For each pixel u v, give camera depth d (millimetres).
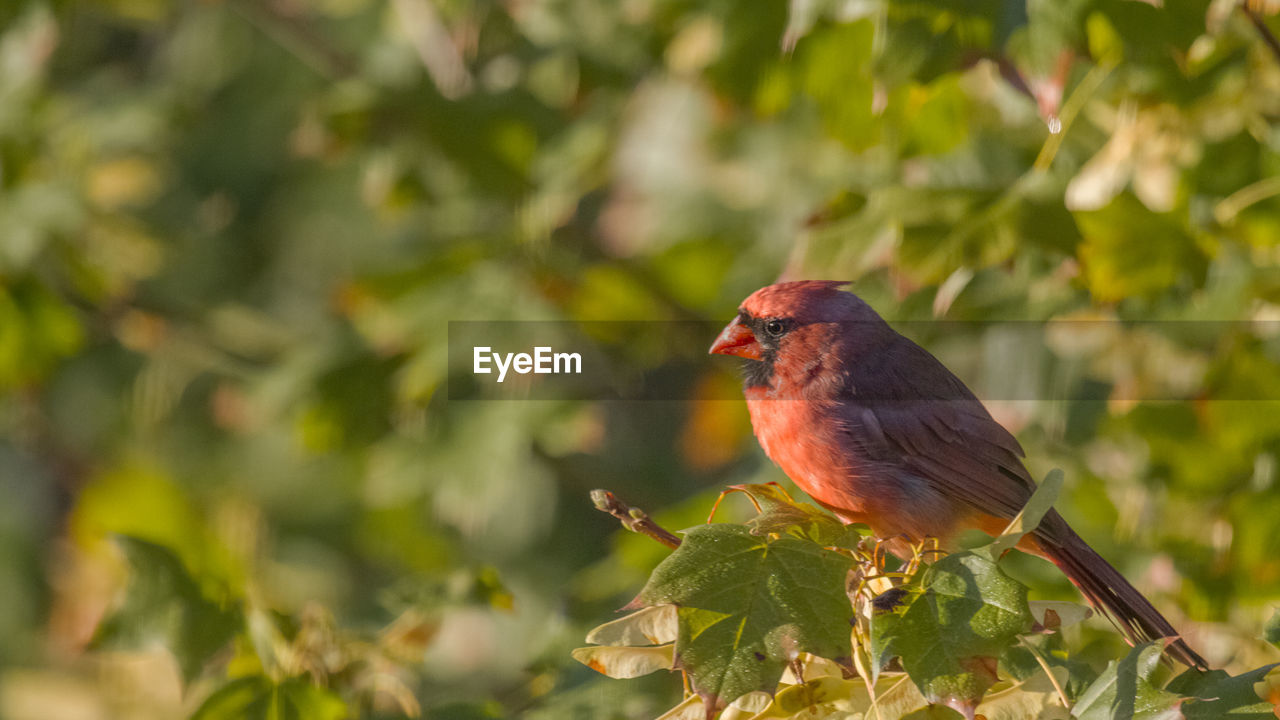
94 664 11656
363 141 8953
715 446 9586
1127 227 6004
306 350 9312
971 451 6008
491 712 5703
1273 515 5855
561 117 8891
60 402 12250
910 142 6625
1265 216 6047
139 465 11828
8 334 9773
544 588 10625
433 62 8883
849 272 6184
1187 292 6254
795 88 6555
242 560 9000
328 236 11938
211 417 12031
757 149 8961
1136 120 6160
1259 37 5879
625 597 7176
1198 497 6328
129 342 11234
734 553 3914
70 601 12016
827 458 5984
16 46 9391
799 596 3809
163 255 11547
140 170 11680
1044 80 5117
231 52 11688
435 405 8914
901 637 3674
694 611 3795
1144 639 5559
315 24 10320
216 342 11586
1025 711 4023
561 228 9258
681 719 4062
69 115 10141
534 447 9922
